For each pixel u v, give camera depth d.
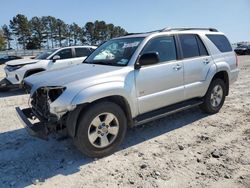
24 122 4.16
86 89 3.88
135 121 4.59
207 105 5.99
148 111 4.82
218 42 6.25
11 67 9.63
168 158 4.15
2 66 28.75
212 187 3.37
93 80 4.04
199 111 6.41
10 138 5.08
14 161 4.17
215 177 3.58
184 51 5.38
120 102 4.43
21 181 3.62
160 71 4.81
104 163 4.05
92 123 4.01
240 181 3.47
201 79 5.64
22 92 9.93
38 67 9.84
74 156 4.29
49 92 3.97
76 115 3.87
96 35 116.19
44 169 3.92
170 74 4.98
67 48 10.70
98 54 5.38
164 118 5.97
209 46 5.94
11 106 7.65
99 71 4.32
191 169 3.80
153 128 5.40
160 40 5.00
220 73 6.24
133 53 4.62
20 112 4.52
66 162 4.11
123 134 4.39
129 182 3.53
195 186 3.39
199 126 5.48
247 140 4.74
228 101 7.43
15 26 104.50
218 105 6.25
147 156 4.23
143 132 5.21
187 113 6.30
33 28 105.75
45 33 108.81
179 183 3.47
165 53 5.04
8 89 10.23
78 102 3.78
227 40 6.56
